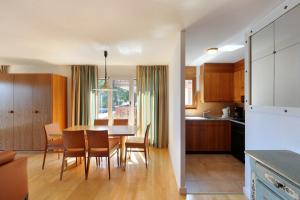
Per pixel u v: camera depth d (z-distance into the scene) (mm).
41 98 5008
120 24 2627
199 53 4117
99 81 5836
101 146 3447
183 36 2859
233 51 3957
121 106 5871
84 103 5645
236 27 2707
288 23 1938
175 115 3586
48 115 5000
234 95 5152
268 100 2275
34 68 5824
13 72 5793
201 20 2488
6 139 5051
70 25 2670
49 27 2744
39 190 2986
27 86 5020
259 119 2449
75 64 5602
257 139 2494
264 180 1603
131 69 5820
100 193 2893
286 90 1963
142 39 3289
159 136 5551
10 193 2068
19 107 5027
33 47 3779
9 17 2408
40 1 2018
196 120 5020
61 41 3389
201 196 2785
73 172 3719
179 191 2881
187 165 4141
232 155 4883
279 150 1937
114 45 3650
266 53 2320
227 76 5195
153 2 2047
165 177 3480
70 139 3457
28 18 2439
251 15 2324
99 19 2477
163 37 3186
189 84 5695
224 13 2289
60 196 2803
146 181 3311
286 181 1327
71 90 5684
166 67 5613
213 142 5027
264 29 2369
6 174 2006
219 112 5605
